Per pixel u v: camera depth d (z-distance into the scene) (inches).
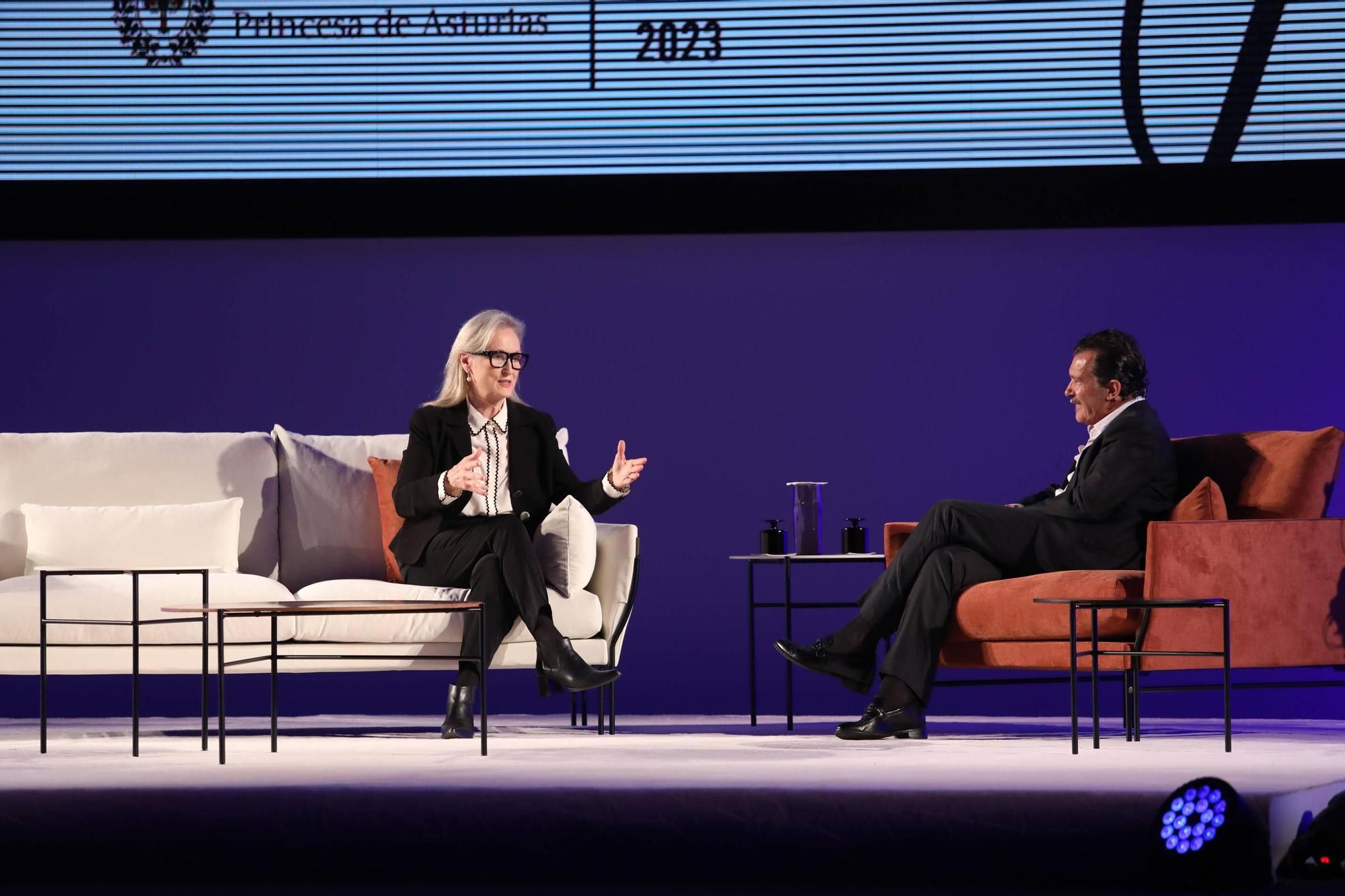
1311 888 300.2
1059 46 581.6
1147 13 578.9
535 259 593.6
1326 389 578.2
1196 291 582.6
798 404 590.2
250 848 308.8
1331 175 570.3
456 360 487.5
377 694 589.9
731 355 591.8
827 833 304.7
